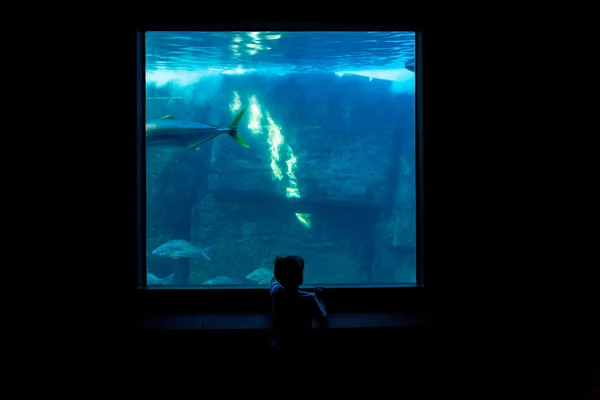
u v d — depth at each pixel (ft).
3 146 16.25
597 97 16.33
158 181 76.84
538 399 12.90
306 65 64.03
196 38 43.01
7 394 13.23
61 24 16.19
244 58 56.34
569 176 16.44
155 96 74.95
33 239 16.38
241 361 15.23
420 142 16.93
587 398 12.86
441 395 13.29
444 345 15.29
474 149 16.44
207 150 76.59
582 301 16.61
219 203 77.30
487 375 14.21
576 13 16.28
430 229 16.62
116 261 16.57
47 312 16.35
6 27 16.14
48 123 16.30
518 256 16.58
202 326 15.42
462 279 16.65
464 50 16.35
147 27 16.78
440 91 16.39
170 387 14.08
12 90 16.21
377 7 16.29
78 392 13.48
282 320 12.16
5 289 16.30
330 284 17.29
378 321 15.67
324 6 16.31
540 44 16.33
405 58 57.06
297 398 13.35
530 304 16.61
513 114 16.43
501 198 16.49
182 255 48.65
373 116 77.30
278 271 12.14
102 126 16.38
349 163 76.54
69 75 16.25
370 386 14.02
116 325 15.70
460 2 16.30
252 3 16.30
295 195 75.77
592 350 15.08
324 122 75.72
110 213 16.51
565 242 16.51
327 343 15.25
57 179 16.37
